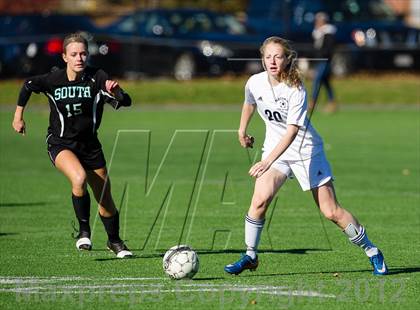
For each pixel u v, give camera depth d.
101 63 97.94
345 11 107.62
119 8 131.12
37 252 31.30
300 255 30.98
